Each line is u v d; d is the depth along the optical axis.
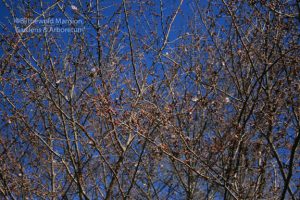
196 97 7.27
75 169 7.16
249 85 7.43
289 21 7.00
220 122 7.53
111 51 8.13
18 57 7.61
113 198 7.95
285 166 6.34
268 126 6.70
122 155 7.09
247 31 7.69
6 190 7.49
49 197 7.85
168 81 7.43
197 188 8.13
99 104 6.24
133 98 6.72
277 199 7.35
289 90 6.81
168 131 6.46
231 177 6.73
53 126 7.93
